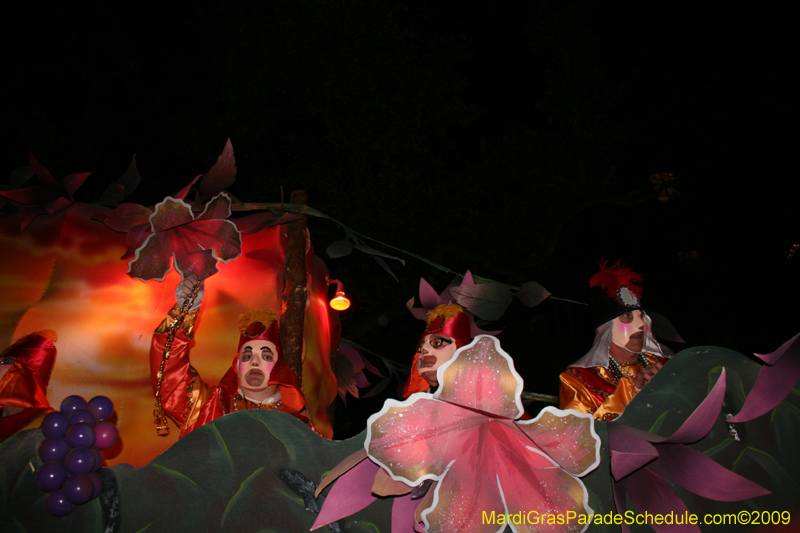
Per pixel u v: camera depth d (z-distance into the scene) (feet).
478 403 5.24
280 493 5.59
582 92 32.83
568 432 5.36
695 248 42.01
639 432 5.64
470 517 5.19
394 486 5.51
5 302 9.46
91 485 5.30
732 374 6.15
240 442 5.70
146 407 9.52
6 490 5.38
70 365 9.24
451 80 30.63
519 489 5.30
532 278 36.86
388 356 35.42
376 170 31.07
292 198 11.59
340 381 15.70
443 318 8.62
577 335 46.42
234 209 10.50
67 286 9.77
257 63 29.99
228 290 10.50
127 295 10.00
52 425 5.42
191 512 5.48
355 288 27.63
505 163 32.24
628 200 33.17
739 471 5.96
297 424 5.80
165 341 8.43
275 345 8.89
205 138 28.91
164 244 8.63
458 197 31.01
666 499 5.79
